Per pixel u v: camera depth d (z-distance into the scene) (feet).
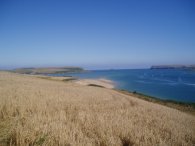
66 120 19.07
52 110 24.20
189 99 130.82
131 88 200.95
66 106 29.58
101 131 16.31
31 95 36.58
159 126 22.13
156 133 18.34
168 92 167.32
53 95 43.09
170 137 17.95
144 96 129.59
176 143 16.22
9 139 12.90
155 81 293.43
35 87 64.44
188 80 302.86
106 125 18.37
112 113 27.76
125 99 62.54
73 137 13.47
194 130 23.65
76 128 16.28
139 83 260.83
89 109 30.45
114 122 20.11
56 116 19.98
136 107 41.60
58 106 27.96
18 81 92.94
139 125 21.12
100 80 319.27
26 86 63.87
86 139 13.80
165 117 30.91
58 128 15.05
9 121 16.80
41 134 13.58
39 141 12.69
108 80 324.19
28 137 12.60
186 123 29.30
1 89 42.98
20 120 17.11
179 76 421.18
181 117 36.29
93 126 17.78
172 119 30.60
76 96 49.21
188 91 172.96
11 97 29.43
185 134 20.03
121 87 212.02
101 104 39.22
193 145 16.93
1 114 18.72
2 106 21.22
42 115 19.99
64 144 12.65
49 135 13.53
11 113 19.36
